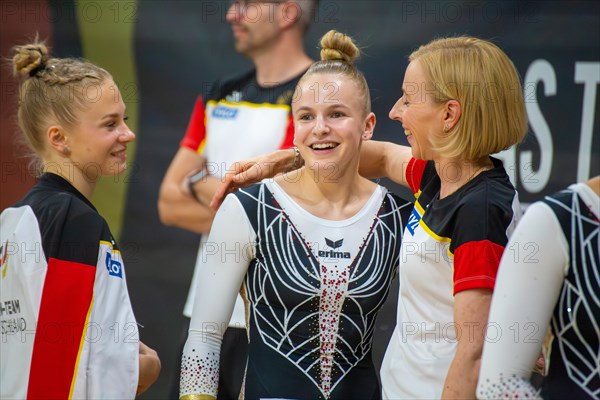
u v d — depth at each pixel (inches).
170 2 297.4
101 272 170.4
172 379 289.0
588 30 291.7
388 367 177.2
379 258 186.2
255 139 293.7
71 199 173.3
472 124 164.9
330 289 180.9
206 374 181.6
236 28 297.1
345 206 189.9
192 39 298.2
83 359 164.1
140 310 295.9
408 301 173.2
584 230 137.4
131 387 172.1
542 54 293.3
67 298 164.9
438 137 169.8
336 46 191.5
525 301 137.8
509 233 159.8
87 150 180.7
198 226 297.1
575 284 136.9
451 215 163.5
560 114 293.4
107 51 297.7
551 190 294.2
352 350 184.2
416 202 182.2
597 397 136.3
